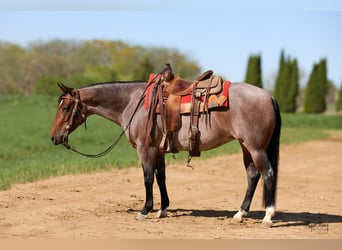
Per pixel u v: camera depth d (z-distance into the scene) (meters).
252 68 65.50
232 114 9.09
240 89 9.18
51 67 80.94
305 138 32.97
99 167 17.39
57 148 24.45
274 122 9.14
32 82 79.94
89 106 10.28
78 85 71.69
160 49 86.19
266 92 9.25
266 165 9.06
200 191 13.77
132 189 13.71
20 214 10.23
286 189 14.44
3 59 78.62
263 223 9.30
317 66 66.12
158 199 12.50
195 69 85.44
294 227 9.43
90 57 87.56
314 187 14.91
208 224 9.61
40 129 33.16
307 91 66.62
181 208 11.34
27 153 22.39
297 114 59.66
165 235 8.60
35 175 15.18
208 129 9.30
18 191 12.88
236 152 24.44
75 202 11.68
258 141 9.03
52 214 10.27
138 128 9.85
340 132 42.00
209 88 9.30
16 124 36.03
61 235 8.53
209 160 21.17
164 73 9.78
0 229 8.95
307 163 21.20
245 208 9.72
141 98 9.95
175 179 15.85
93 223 9.49
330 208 11.58
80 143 27.00
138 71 75.75
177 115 9.43
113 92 10.26
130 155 20.84
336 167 20.00
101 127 35.47
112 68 84.75
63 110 10.20
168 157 20.67
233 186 14.75
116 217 10.12
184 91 9.49
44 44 85.81
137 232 8.80
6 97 56.12
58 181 14.62
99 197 12.41
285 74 67.50
